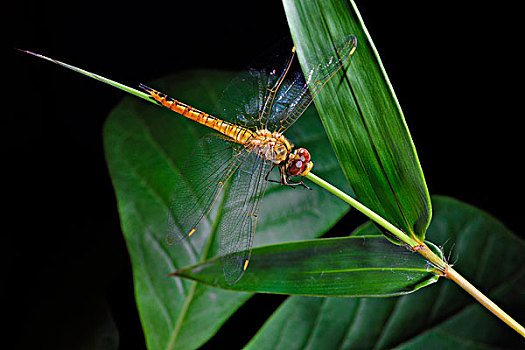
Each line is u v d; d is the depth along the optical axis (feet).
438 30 1.73
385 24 1.73
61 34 1.72
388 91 1.40
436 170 1.69
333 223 1.57
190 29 1.74
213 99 1.61
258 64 1.52
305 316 1.53
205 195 1.50
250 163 1.49
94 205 1.64
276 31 1.73
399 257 1.43
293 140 1.58
